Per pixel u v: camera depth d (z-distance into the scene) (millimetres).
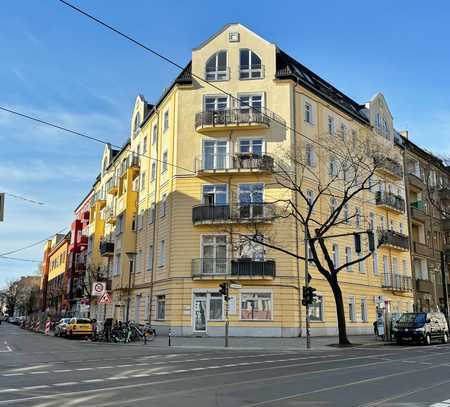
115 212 49531
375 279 39656
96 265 52375
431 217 51281
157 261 35812
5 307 152000
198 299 31766
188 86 34844
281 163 32406
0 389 10555
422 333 28844
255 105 33969
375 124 43000
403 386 11188
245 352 21531
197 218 32500
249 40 34875
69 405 8695
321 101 36500
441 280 51219
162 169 36906
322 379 12297
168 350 22688
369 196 40656
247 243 30203
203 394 9969
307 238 27109
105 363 16359
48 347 24938
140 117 44844
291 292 31141
